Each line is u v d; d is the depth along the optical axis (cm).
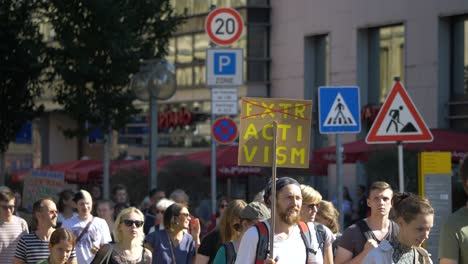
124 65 4984
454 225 1641
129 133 9775
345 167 7412
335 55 7656
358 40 7412
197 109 8844
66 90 5266
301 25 7981
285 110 2084
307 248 1788
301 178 6056
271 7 8331
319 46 7944
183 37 8988
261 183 7362
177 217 2550
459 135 5203
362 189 5869
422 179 2827
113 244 2209
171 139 9169
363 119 7331
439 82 6712
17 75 5688
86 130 5125
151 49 5106
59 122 11169
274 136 1861
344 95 3266
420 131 2844
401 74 7119
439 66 6719
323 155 5388
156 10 5131
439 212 2830
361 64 7425
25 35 5544
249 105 2080
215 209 4181
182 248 2562
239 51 4134
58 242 2138
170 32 5219
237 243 2123
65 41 5016
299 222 1806
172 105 9188
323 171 6003
